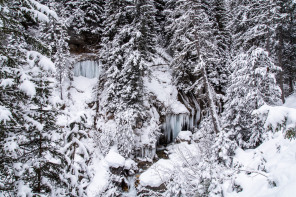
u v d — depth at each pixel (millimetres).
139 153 12766
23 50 3480
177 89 16766
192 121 15977
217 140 6078
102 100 15828
